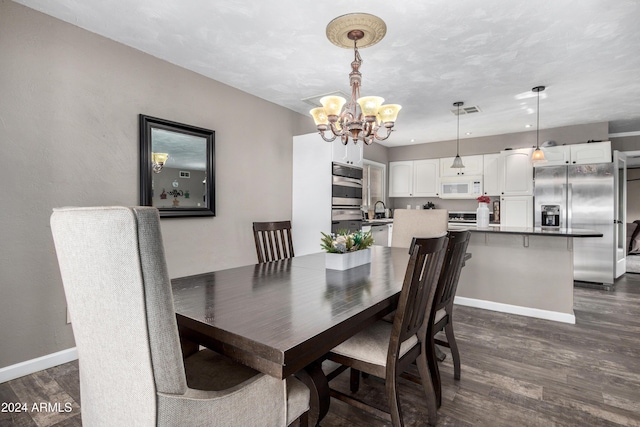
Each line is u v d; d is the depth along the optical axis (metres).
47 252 2.27
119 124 2.62
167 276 0.78
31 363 2.20
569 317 3.12
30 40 2.17
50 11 2.20
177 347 0.81
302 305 1.32
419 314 1.56
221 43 2.61
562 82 3.37
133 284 0.74
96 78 2.48
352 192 4.40
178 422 0.81
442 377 2.14
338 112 2.31
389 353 1.41
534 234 3.10
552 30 2.39
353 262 2.11
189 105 3.10
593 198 4.61
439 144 6.33
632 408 1.81
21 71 2.14
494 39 2.52
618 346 2.60
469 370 2.22
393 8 2.13
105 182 2.54
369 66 3.00
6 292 2.11
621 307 3.62
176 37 2.53
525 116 4.58
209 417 0.88
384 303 1.41
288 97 3.84
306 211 4.17
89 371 0.94
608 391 1.98
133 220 0.72
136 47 2.69
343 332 1.16
